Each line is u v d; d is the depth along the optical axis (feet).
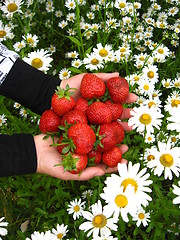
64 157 1.10
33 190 1.70
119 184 1.07
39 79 1.50
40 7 2.78
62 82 1.52
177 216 1.49
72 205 1.56
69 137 1.13
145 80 1.84
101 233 1.29
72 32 2.50
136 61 2.16
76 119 1.20
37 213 1.73
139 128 1.28
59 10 2.70
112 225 1.29
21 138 1.29
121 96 1.32
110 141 1.20
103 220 1.30
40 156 1.27
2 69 1.44
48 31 2.67
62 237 1.42
